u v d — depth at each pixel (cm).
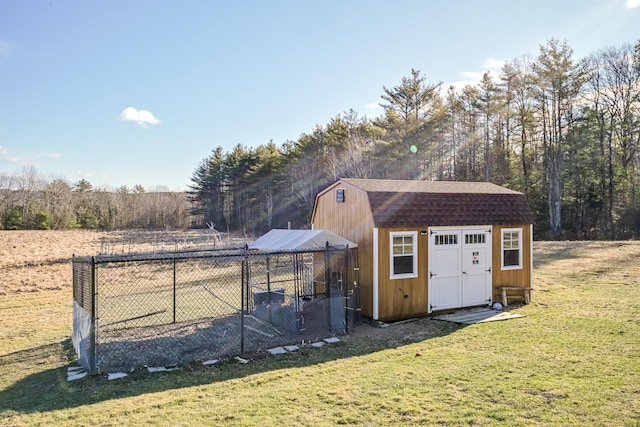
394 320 1099
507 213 1276
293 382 642
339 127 4097
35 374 739
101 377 705
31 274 2086
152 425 493
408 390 584
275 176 5078
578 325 948
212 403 561
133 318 1071
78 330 834
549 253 2348
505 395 552
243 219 5997
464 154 4209
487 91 3838
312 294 1116
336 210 1279
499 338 877
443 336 923
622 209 3262
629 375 616
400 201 1145
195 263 2322
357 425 476
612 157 3438
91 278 731
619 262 1917
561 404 518
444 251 1178
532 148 3791
